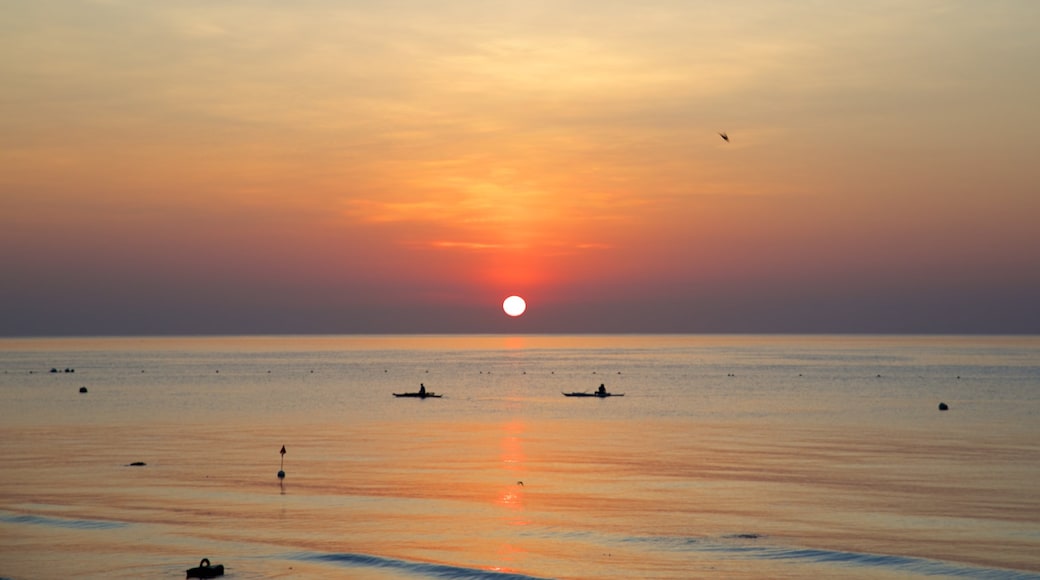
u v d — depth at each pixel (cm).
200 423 11300
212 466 7625
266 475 7156
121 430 10450
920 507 5900
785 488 6575
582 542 5034
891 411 12862
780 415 12312
